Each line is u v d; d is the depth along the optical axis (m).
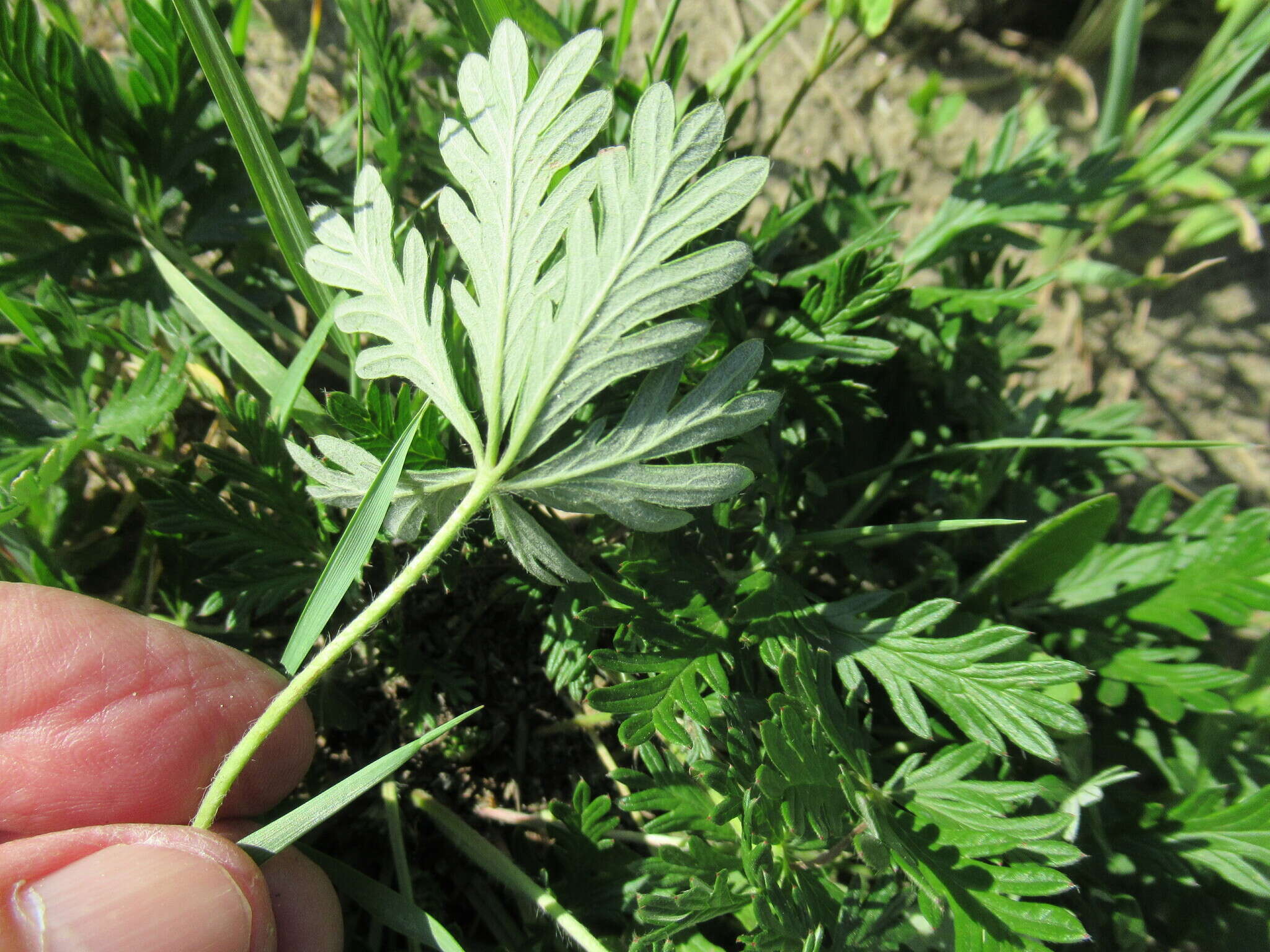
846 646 0.07
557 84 0.06
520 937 0.08
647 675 0.09
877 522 0.10
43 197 0.08
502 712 0.09
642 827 0.08
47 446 0.07
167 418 0.09
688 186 0.05
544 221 0.06
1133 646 0.08
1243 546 0.08
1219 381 0.12
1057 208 0.09
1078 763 0.08
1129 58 0.11
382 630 0.08
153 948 0.06
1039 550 0.08
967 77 0.13
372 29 0.09
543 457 0.07
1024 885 0.06
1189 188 0.12
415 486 0.06
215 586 0.07
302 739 0.08
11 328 0.09
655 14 0.13
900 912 0.06
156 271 0.08
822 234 0.10
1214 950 0.08
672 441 0.06
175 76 0.08
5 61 0.07
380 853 0.08
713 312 0.07
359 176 0.06
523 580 0.08
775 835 0.06
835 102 0.13
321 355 0.08
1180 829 0.08
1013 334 0.10
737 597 0.07
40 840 0.06
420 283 0.06
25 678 0.07
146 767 0.07
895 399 0.09
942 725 0.08
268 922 0.06
